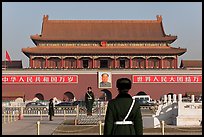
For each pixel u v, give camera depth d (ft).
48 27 488.44
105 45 465.06
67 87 429.38
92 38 466.70
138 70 431.02
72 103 323.98
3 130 139.33
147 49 461.37
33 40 464.24
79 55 452.76
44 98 426.51
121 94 53.01
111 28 490.90
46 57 452.35
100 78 431.43
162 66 456.04
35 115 244.42
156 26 492.95
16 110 246.88
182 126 154.92
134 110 51.93
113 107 51.93
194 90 428.15
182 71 429.38
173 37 463.83
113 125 51.90
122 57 456.04
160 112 173.68
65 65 455.22
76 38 464.65
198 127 148.87
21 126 157.99
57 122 179.83
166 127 149.79
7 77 424.87
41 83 427.33
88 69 431.84
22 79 425.69
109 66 455.63
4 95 418.51
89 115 160.76
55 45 466.29
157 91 429.79
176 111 164.55
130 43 467.93
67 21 497.05
